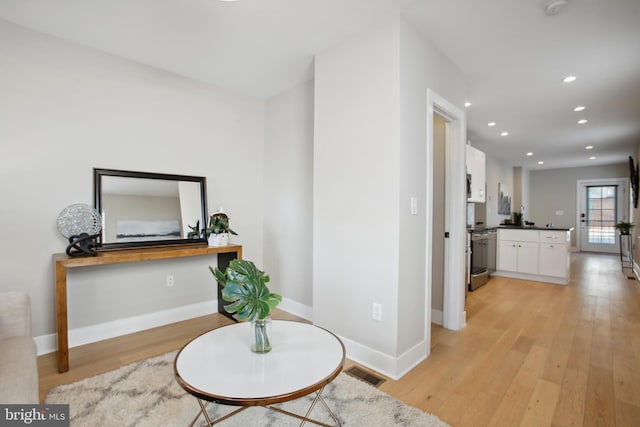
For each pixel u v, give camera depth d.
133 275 2.76
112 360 2.21
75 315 2.46
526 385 1.93
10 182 2.20
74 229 2.31
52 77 2.36
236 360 1.36
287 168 3.41
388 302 2.05
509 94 3.40
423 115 2.26
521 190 8.44
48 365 2.13
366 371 2.09
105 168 2.60
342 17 2.08
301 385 1.17
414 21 2.11
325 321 2.48
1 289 2.17
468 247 4.17
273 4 1.96
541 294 4.11
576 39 2.33
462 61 2.67
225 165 3.39
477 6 1.95
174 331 2.77
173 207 2.96
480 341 2.60
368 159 2.17
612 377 2.02
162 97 2.92
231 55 2.63
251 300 1.40
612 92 3.32
